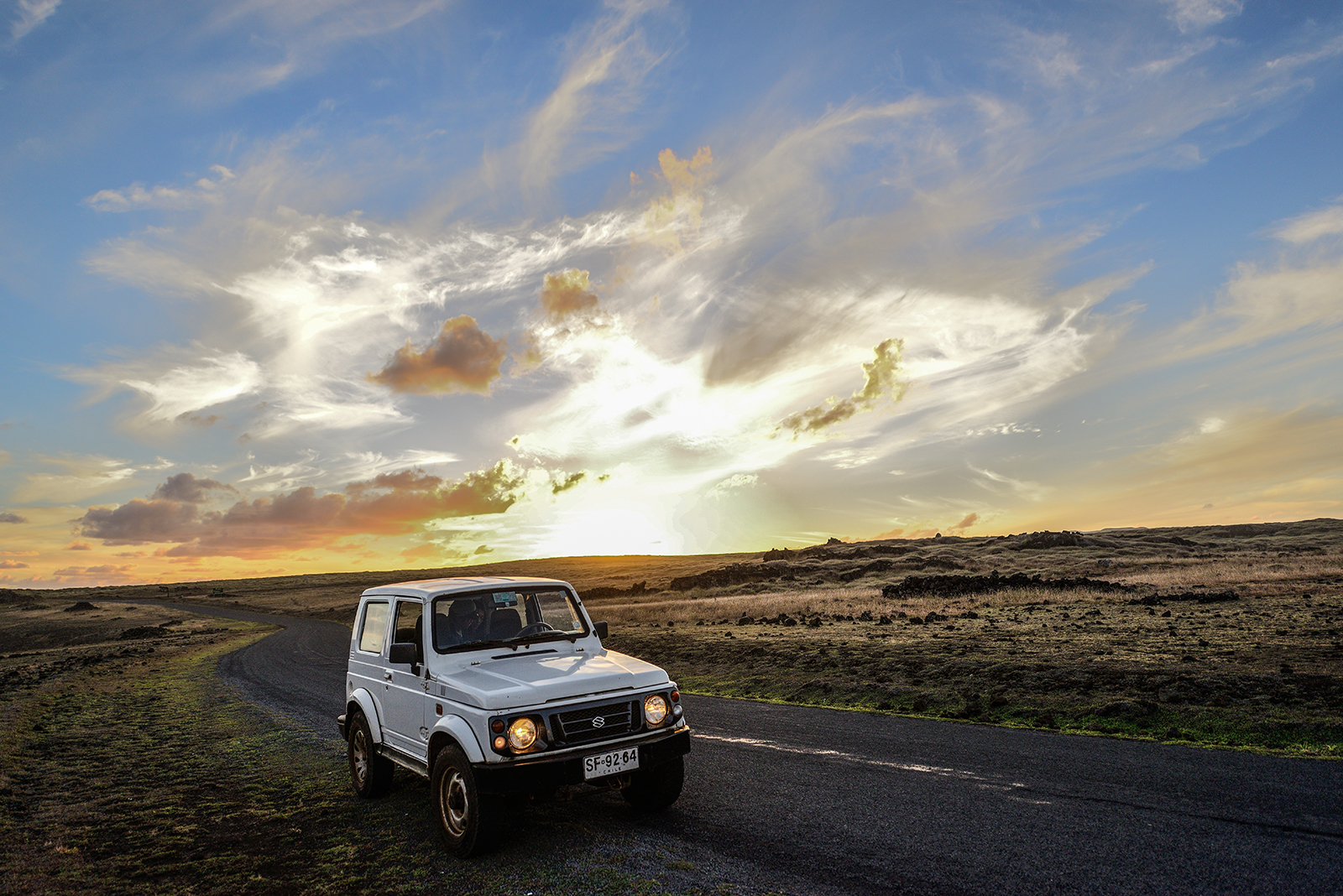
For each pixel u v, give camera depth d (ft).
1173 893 13.76
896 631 63.10
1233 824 17.08
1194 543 223.30
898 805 19.72
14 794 26.66
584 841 18.10
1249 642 42.16
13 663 95.40
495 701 17.12
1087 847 16.22
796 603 109.40
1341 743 23.09
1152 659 37.96
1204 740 25.03
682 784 21.08
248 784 26.78
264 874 17.54
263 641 114.21
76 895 16.79
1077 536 227.20
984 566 175.83
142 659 88.53
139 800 25.25
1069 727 28.30
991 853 16.10
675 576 262.26
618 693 18.37
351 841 19.48
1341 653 35.63
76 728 41.04
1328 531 236.02
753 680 44.78
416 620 21.24
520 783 16.55
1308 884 13.85
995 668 38.42
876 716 32.60
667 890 14.82
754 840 17.61
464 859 17.40
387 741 22.30
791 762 25.08
